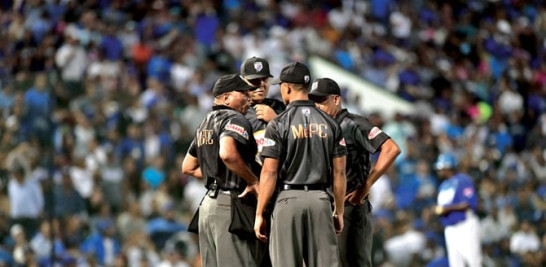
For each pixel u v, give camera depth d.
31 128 60.62
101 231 57.41
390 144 29.56
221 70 80.25
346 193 30.03
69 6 79.19
